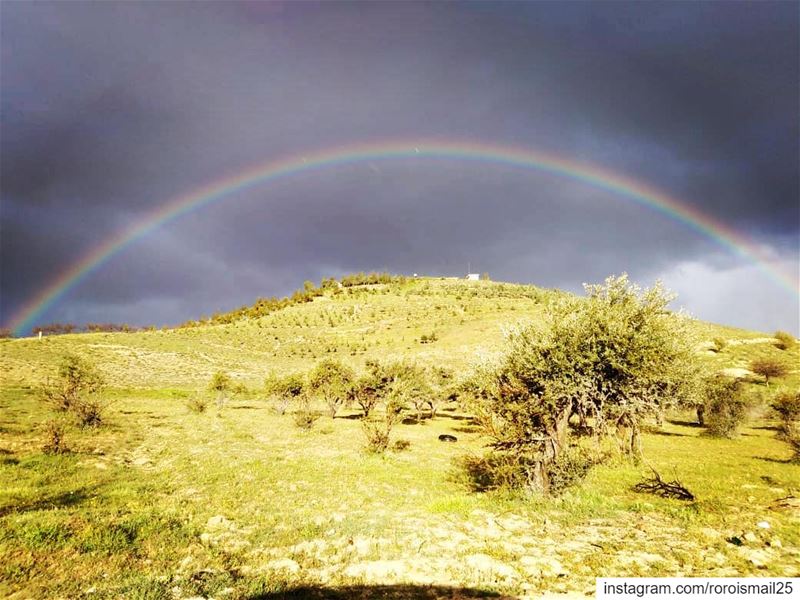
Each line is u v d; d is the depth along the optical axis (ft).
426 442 92.68
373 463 65.46
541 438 42.29
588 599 22.66
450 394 139.03
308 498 44.96
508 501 42.98
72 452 63.05
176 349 322.34
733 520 37.14
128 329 521.24
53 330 475.72
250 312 622.13
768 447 91.86
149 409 135.85
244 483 50.72
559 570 26.61
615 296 42.34
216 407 155.63
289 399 142.41
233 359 320.50
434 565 27.45
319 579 25.52
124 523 33.81
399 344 357.41
